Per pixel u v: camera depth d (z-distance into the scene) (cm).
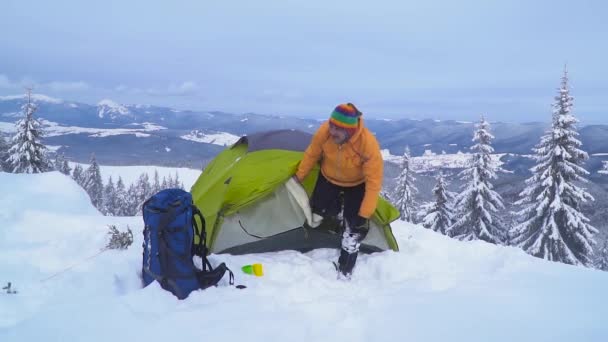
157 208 339
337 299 349
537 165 1847
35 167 2291
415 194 2509
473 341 269
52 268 399
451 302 328
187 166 13975
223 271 365
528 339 271
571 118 1769
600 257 2177
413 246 520
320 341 270
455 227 2097
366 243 486
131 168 13138
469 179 2086
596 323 294
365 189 421
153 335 267
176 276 336
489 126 2050
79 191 781
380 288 383
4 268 388
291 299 350
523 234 1939
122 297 315
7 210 587
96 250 449
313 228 484
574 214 1786
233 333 273
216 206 459
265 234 461
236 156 582
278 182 455
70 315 286
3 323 292
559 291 357
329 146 414
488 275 412
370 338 276
